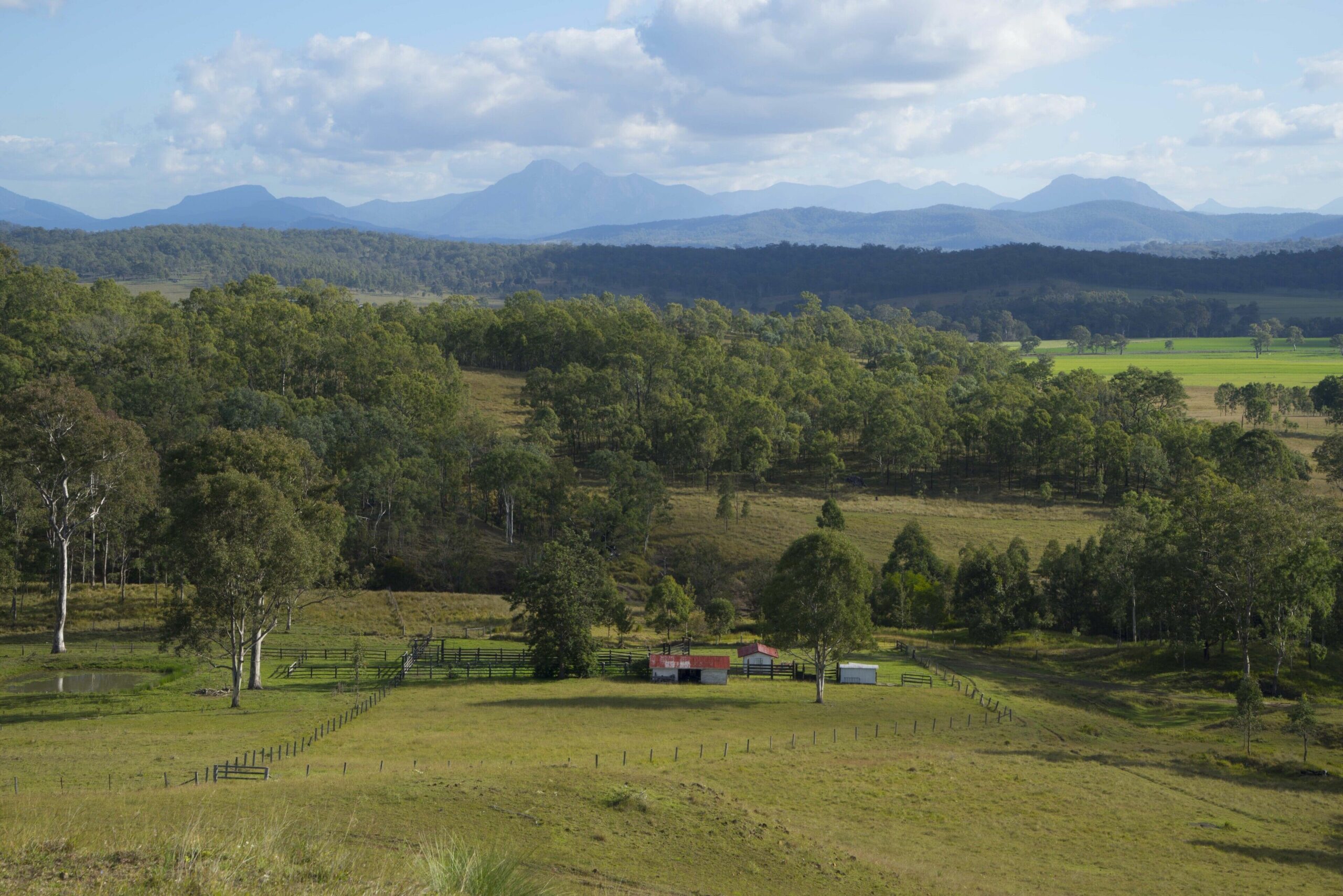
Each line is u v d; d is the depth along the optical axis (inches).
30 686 2726.4
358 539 4744.1
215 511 2578.7
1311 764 2258.9
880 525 5502.0
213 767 1695.4
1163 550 3523.6
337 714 2433.6
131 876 655.1
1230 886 1481.3
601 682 3097.9
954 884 1379.2
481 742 2128.4
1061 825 1758.1
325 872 706.2
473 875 708.7
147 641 3326.8
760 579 4699.8
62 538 3181.6
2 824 783.1
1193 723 2741.1
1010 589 4229.8
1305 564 3095.5
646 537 4992.6
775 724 2524.6
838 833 1590.8
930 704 2878.9
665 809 1526.8
